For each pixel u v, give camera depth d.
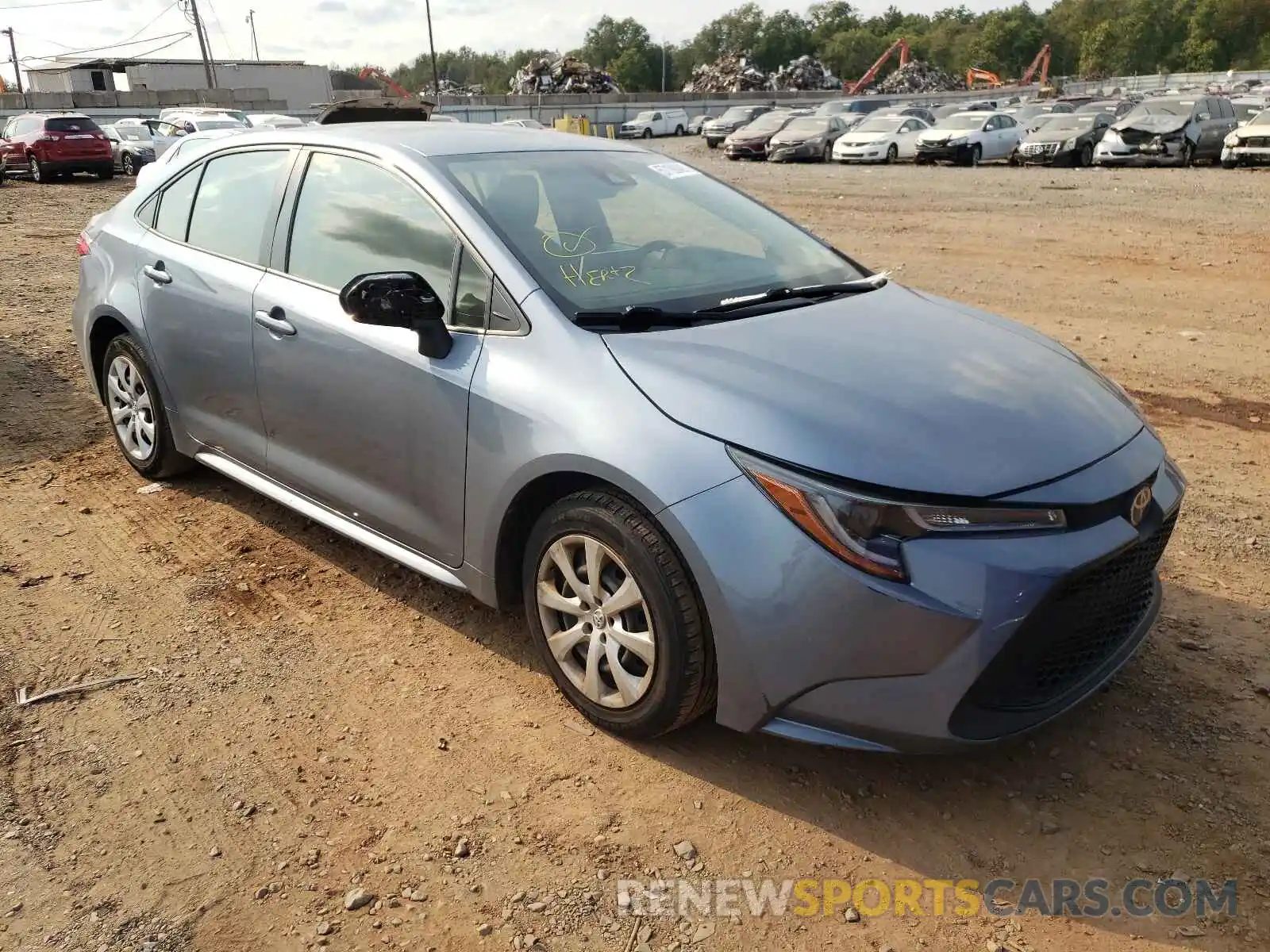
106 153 24.33
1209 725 3.15
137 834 2.70
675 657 2.76
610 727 3.04
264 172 4.10
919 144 27.64
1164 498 2.93
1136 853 2.66
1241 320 8.37
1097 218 14.66
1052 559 2.52
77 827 2.72
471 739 3.09
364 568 4.14
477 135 3.93
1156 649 3.56
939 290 9.74
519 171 3.69
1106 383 3.31
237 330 4.01
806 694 2.60
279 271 3.92
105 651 3.54
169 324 4.40
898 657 2.49
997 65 133.25
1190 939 2.39
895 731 2.55
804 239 4.12
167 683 3.36
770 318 3.27
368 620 3.76
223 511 4.68
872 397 2.78
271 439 4.03
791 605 2.54
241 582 4.03
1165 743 3.07
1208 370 6.93
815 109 40.16
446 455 3.27
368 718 3.19
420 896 2.51
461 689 3.34
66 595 3.92
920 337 3.24
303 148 3.97
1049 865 2.62
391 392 3.40
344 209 3.73
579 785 2.89
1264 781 2.91
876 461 2.54
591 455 2.81
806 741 2.65
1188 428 5.81
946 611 2.45
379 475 3.57
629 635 2.89
